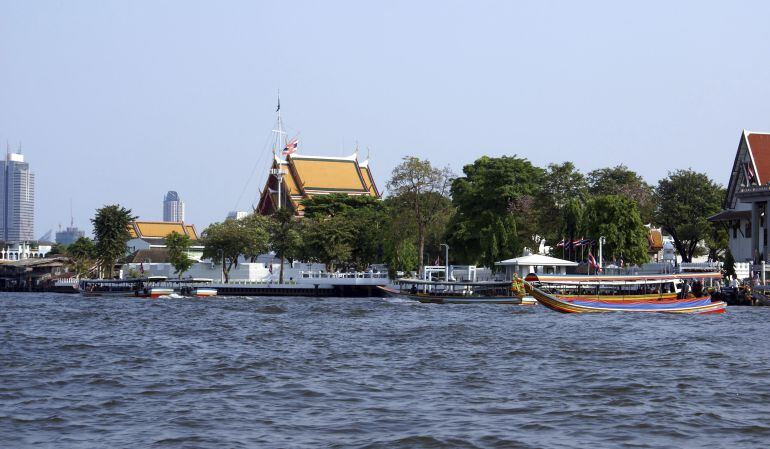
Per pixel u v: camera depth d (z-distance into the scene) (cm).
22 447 3959
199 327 9862
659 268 16950
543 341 8081
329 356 7012
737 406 4869
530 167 19388
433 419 4522
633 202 17338
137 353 7250
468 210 19162
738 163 18875
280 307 13825
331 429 4297
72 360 6800
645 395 5206
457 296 15238
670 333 8875
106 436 4166
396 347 7638
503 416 4603
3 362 6656
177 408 4828
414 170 18962
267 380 5784
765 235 16912
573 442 4041
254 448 3931
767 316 11506
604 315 11631
